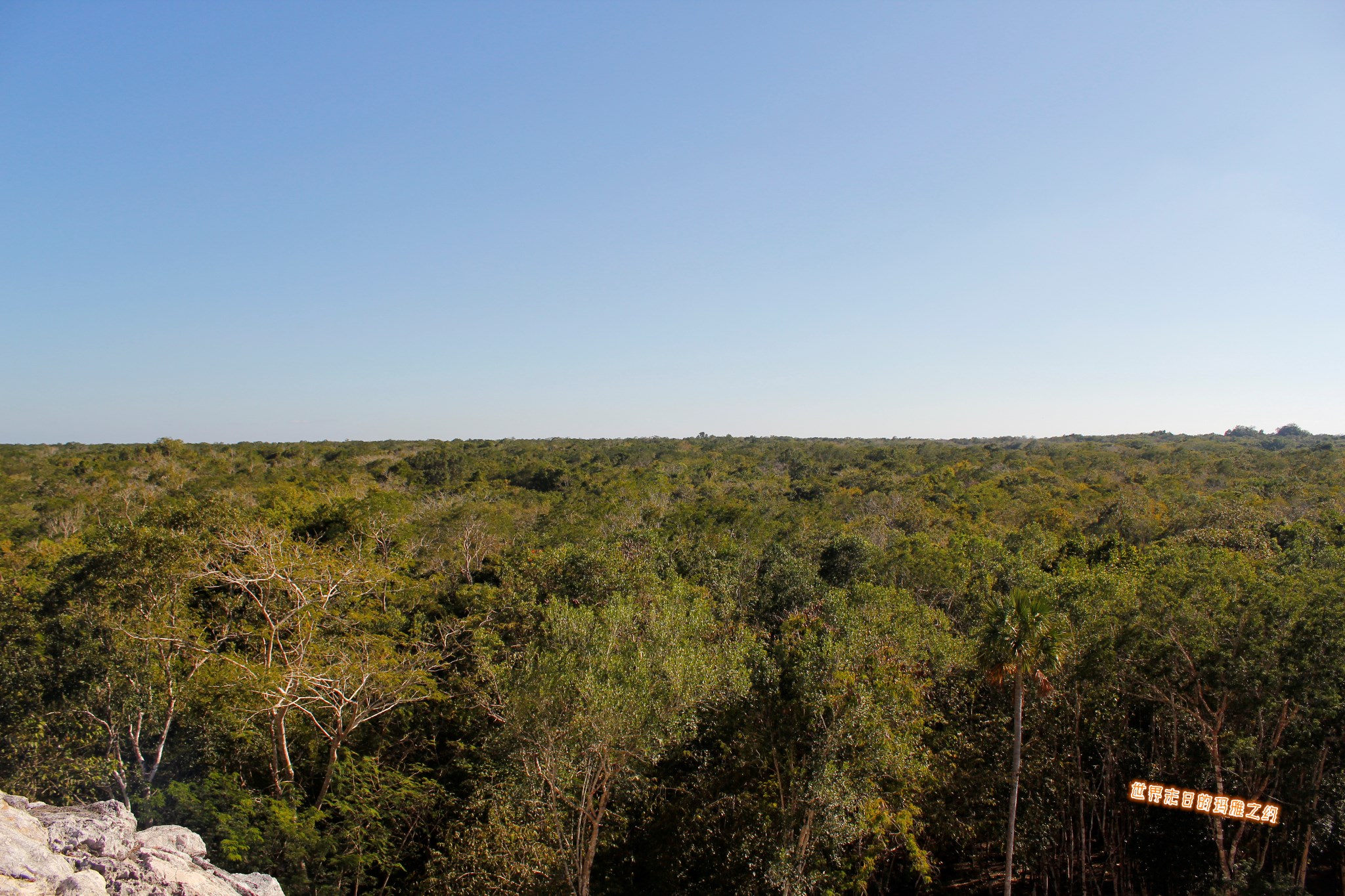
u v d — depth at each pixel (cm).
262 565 2233
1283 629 1956
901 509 7219
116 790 1892
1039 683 1856
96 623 1992
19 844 870
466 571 4641
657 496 8081
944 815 2100
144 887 903
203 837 1797
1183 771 2095
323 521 4181
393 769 2378
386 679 2219
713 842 2039
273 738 2152
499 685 2242
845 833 1820
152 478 7831
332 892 1869
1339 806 1834
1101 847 2500
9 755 1780
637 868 2186
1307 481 7519
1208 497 6731
